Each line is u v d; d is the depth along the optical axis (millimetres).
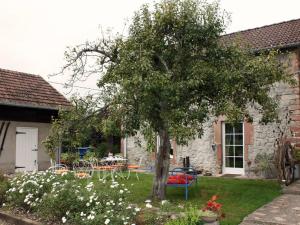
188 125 7895
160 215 5980
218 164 13477
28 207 7430
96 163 14711
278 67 8477
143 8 8312
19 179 8227
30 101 14391
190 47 8352
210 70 7730
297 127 11547
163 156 8750
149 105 7805
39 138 14922
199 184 11008
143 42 8000
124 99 7902
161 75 7453
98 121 8906
